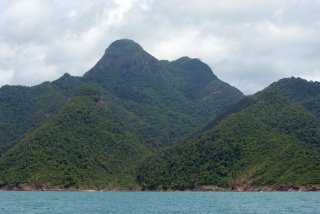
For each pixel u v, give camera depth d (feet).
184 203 520.83
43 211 433.07
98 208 464.65
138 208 463.01
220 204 497.46
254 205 476.54
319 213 397.60
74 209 454.40
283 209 431.84
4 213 416.46
